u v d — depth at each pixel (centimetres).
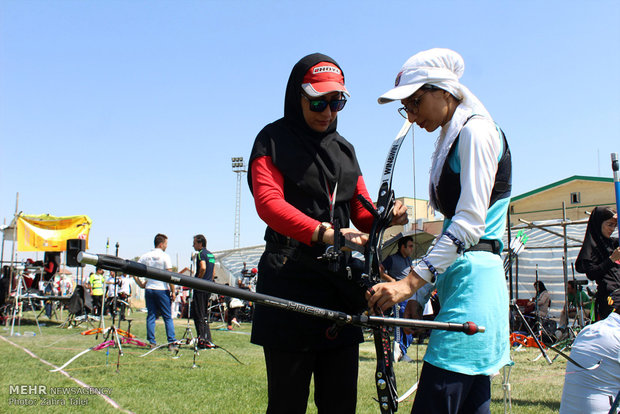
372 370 647
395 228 1160
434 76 208
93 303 1688
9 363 659
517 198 2245
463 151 198
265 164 226
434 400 197
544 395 523
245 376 593
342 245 205
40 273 1516
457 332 199
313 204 231
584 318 1078
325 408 238
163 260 872
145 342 943
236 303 1454
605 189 2056
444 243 193
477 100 211
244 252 2317
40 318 1688
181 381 557
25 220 1428
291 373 225
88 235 1485
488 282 203
